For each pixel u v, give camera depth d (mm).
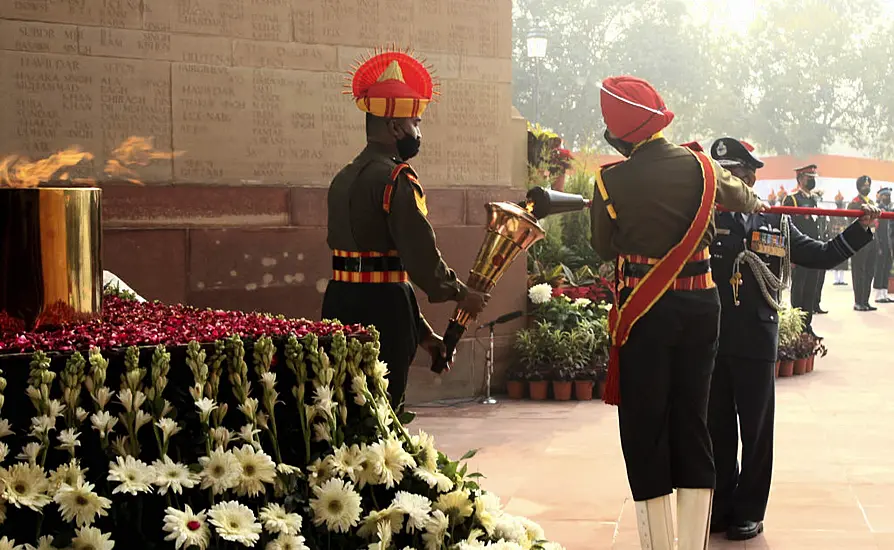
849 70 25797
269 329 2623
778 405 8062
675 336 3760
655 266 3760
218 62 7215
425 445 2740
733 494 4793
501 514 2883
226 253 7277
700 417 3830
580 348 8445
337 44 7668
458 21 8242
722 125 25266
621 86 3881
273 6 7406
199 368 2395
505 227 4230
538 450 6500
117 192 6895
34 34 6645
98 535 2182
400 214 4176
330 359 2607
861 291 16453
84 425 2311
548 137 10266
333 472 2521
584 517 5066
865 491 5535
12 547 2143
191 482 2314
